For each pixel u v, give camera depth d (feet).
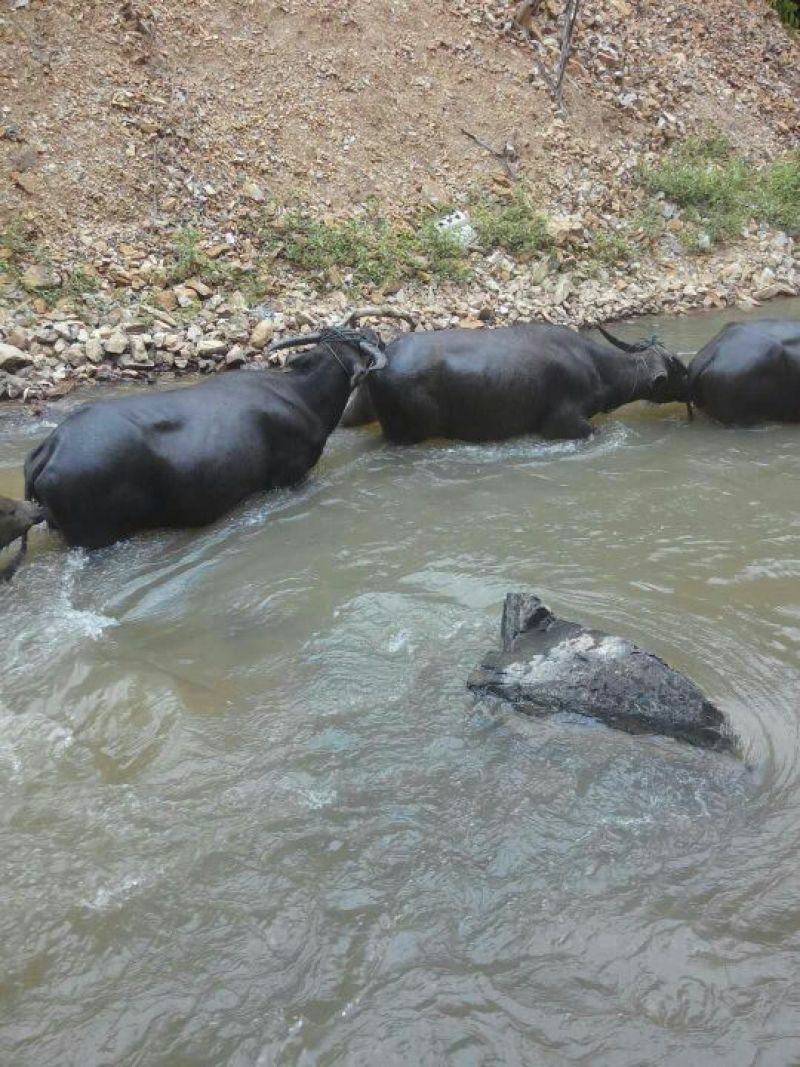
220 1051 10.28
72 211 31.60
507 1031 10.48
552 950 11.44
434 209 36.88
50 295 29.19
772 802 13.58
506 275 35.22
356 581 18.26
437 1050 10.28
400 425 23.67
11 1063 10.14
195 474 19.36
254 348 28.91
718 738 14.30
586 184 40.24
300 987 10.99
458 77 41.14
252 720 14.85
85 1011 10.71
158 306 29.99
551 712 14.62
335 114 37.88
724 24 50.85
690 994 10.90
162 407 19.48
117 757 14.23
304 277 32.58
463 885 12.32
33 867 12.52
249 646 16.48
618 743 14.26
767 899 12.13
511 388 23.53
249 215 33.68
